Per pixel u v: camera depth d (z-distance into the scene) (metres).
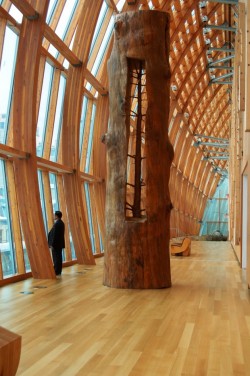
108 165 10.77
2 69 11.24
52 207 14.34
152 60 10.70
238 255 17.30
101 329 6.30
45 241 11.57
